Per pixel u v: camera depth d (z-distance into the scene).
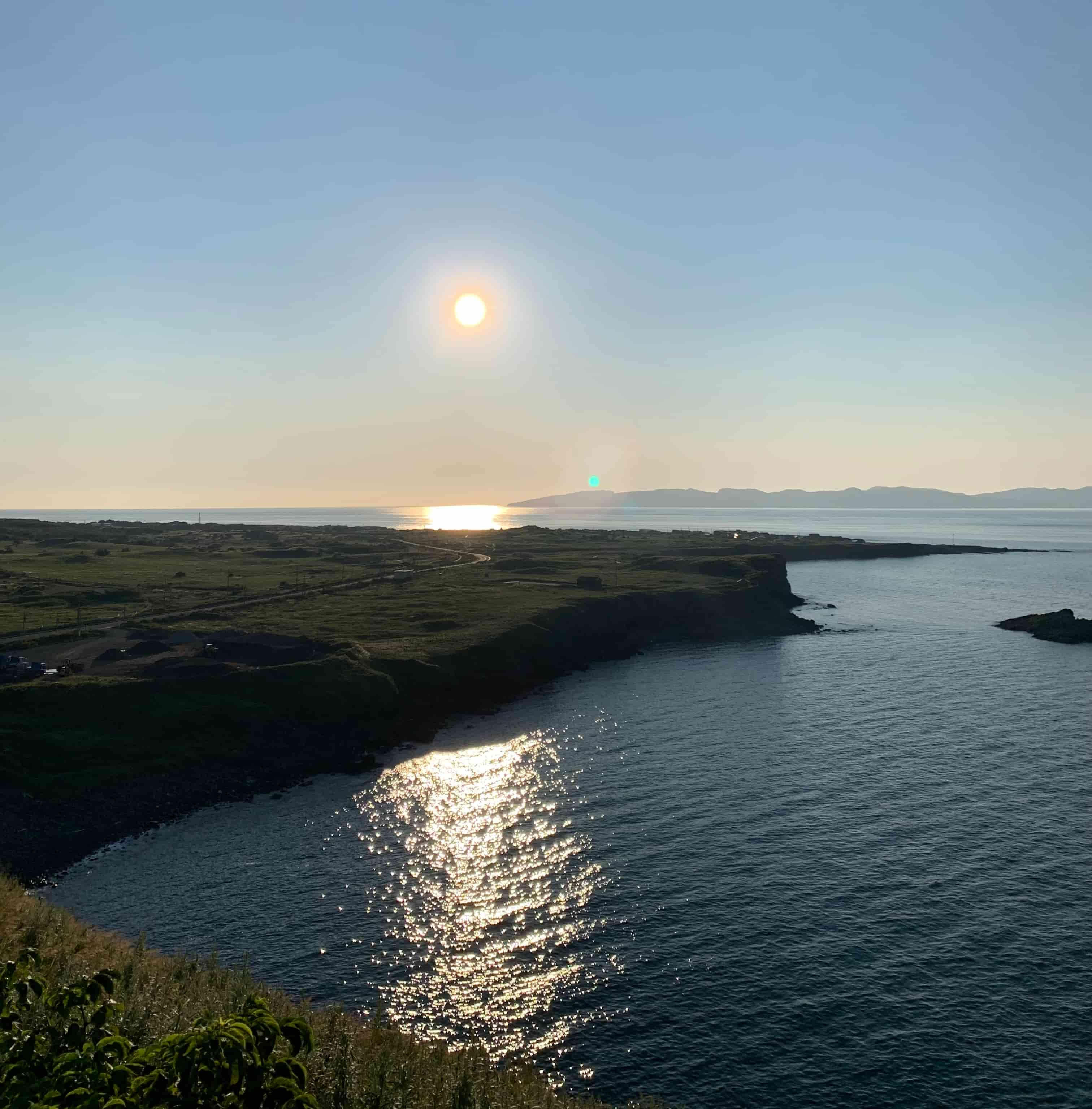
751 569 174.25
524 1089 24.58
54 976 22.48
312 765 68.00
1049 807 54.50
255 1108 10.58
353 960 39.00
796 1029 33.25
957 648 116.31
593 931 41.12
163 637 93.75
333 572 166.25
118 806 57.31
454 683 89.31
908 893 43.47
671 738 74.38
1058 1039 32.09
